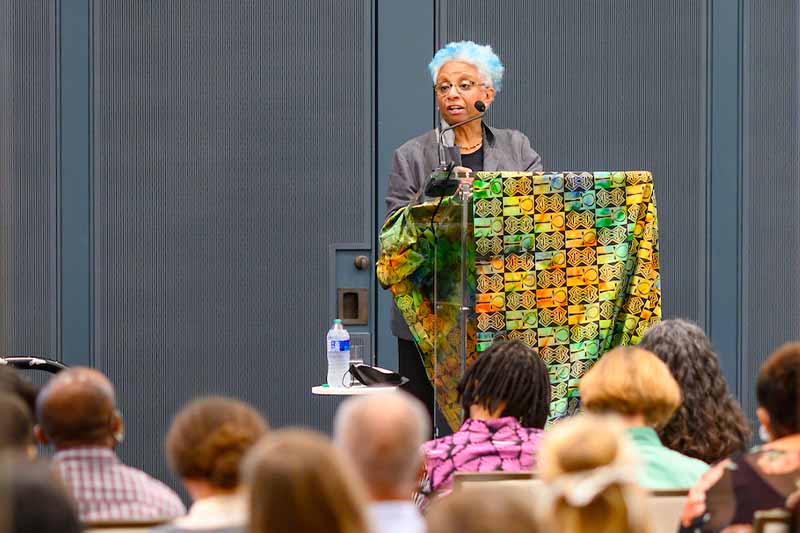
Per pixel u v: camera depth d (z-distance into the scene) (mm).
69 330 17000
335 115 17328
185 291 17203
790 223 17734
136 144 17125
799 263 17719
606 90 17609
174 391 17188
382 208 17328
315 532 4883
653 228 11477
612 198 11391
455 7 17375
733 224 17672
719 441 9125
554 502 5430
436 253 11734
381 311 17328
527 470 8945
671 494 7566
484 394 9336
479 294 11109
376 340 17344
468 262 11188
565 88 17578
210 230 17234
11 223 16922
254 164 17281
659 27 17656
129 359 17125
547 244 11250
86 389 7742
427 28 17375
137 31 17125
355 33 17297
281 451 4961
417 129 17359
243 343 17266
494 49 17453
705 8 17656
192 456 6590
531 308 11227
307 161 17312
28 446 6945
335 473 4945
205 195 17219
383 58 17328
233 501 6641
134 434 17109
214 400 6820
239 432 6629
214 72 17219
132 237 17125
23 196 16953
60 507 5324
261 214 17281
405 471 6359
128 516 7641
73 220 17031
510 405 9336
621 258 11422
